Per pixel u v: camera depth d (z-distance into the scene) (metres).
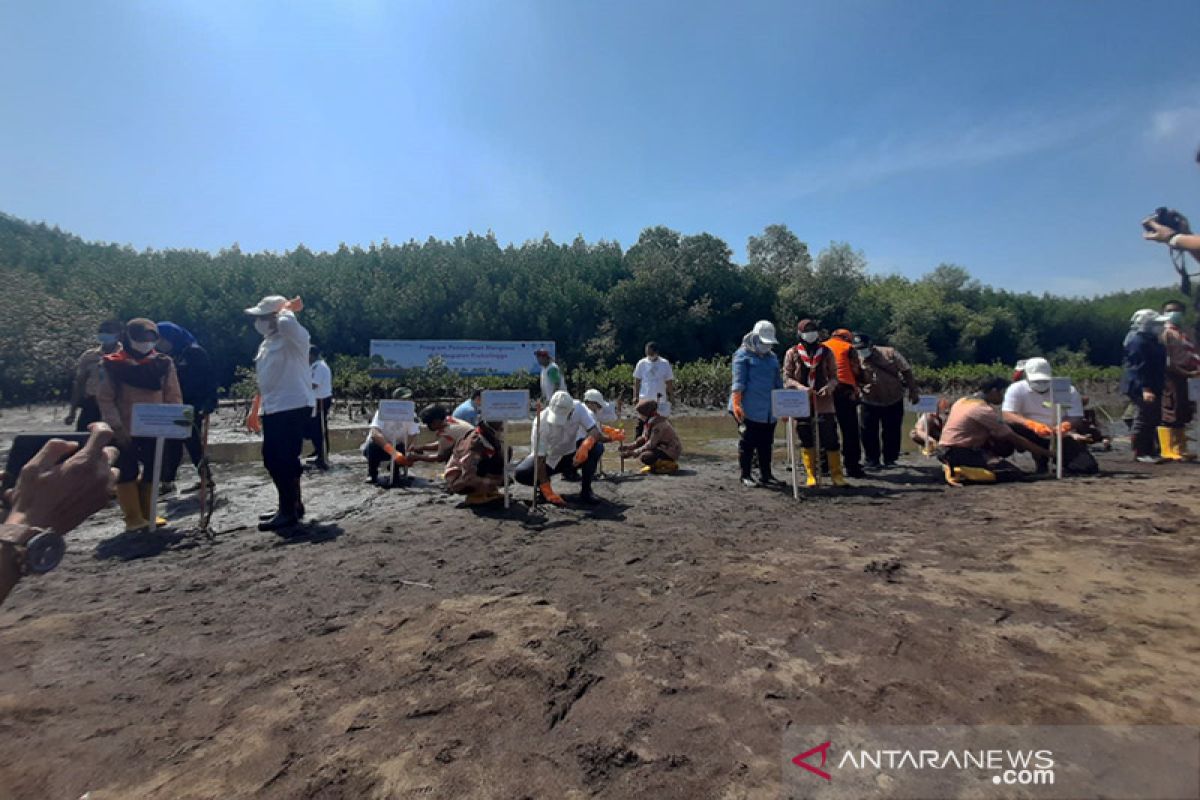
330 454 11.41
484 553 4.61
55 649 3.09
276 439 5.43
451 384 25.89
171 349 6.68
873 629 3.04
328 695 2.57
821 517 5.53
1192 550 4.06
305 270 39.06
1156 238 2.44
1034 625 3.02
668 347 41.56
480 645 2.98
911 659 2.71
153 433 5.36
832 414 7.08
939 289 63.25
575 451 6.50
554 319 40.56
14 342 22.98
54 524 1.25
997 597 3.40
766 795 1.88
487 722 2.33
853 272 53.19
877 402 8.41
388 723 2.34
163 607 3.67
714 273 46.47
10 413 20.09
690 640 2.99
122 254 44.78
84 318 27.66
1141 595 3.34
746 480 7.23
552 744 2.18
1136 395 8.14
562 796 1.91
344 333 36.97
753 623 3.17
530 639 3.01
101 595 3.90
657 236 51.78
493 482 6.30
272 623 3.37
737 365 7.15
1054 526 4.79
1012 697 2.37
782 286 52.84
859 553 4.33
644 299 41.69
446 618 3.32
